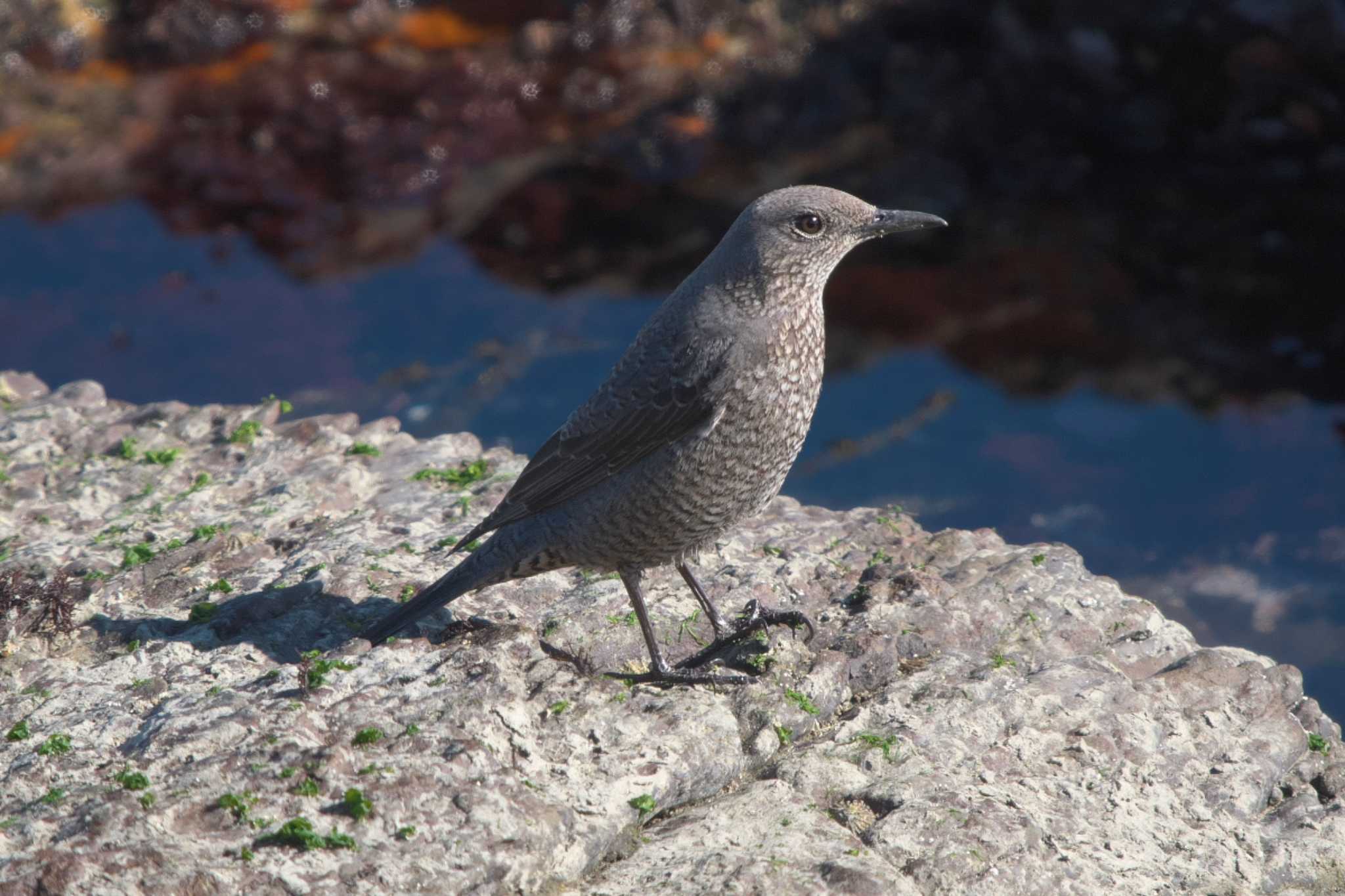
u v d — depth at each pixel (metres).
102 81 23.75
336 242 21.00
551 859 6.02
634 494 7.70
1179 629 8.75
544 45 24.53
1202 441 17.17
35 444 10.79
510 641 7.52
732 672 7.71
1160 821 6.91
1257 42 21.23
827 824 6.54
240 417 11.16
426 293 19.80
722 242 7.98
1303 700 8.12
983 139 22.69
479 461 10.59
